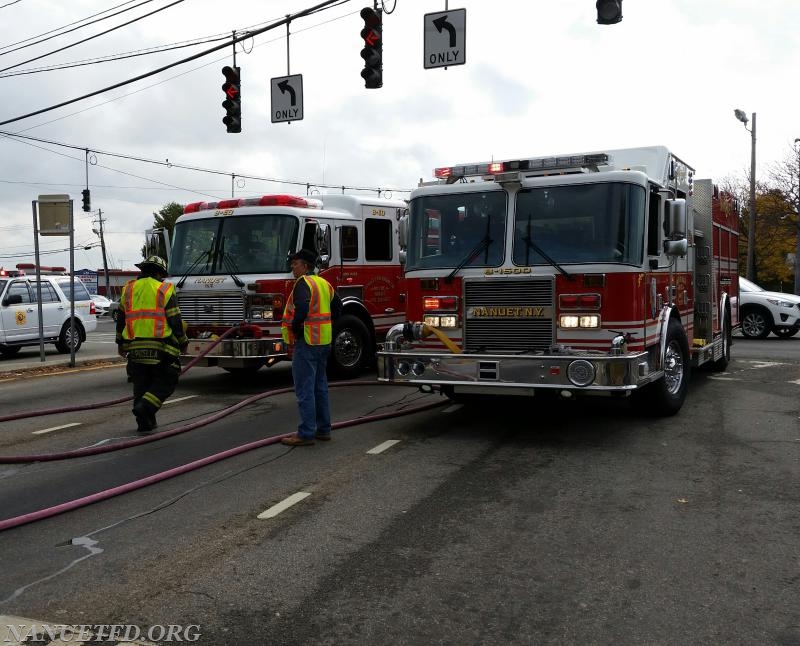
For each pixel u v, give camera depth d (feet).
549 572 13.34
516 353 23.34
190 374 41.70
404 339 25.18
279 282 34.14
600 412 27.96
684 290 28.81
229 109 47.60
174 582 13.11
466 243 24.38
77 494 18.56
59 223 47.80
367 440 23.82
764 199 127.34
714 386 33.99
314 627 11.43
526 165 23.99
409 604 12.14
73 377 42.73
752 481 18.83
